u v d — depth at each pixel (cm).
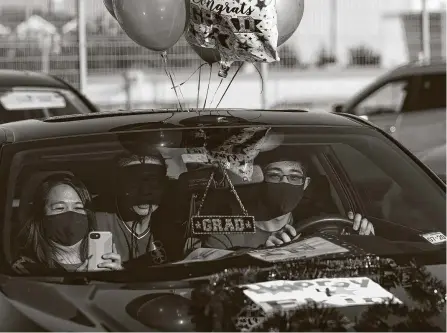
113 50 1569
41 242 336
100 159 350
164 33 384
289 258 304
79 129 362
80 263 339
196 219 350
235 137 362
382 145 377
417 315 274
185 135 360
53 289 288
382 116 1105
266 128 369
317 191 398
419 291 287
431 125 1063
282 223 370
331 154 403
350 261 302
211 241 357
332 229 370
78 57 1514
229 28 373
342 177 404
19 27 1519
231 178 366
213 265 301
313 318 266
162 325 264
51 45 1513
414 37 1841
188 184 366
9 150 351
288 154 367
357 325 265
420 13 1820
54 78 845
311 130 373
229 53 387
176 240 357
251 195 369
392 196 458
